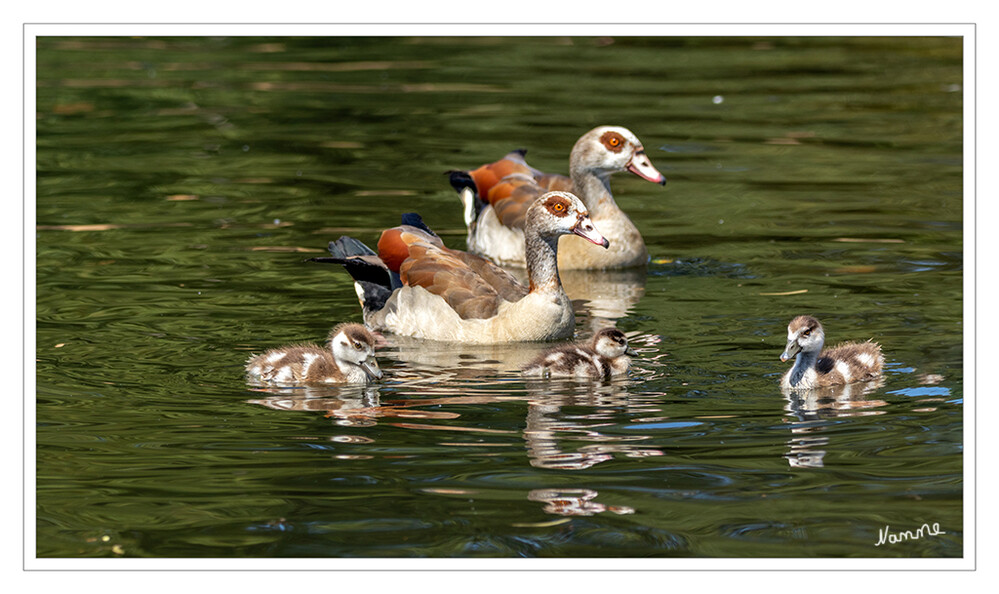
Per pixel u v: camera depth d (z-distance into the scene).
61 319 14.98
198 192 21.52
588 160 19.03
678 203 21.41
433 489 10.20
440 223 20.41
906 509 9.80
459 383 13.17
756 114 27.44
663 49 35.16
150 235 18.94
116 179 22.25
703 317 15.45
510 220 19.25
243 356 13.81
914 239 18.70
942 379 12.84
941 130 25.80
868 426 11.54
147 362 13.52
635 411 12.06
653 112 27.59
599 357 13.30
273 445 11.17
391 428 11.62
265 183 22.16
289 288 16.64
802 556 9.09
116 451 11.00
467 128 26.16
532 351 14.65
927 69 32.06
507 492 10.12
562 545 9.24
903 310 15.37
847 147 24.64
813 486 10.23
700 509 9.81
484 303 15.35
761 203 21.16
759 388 12.70
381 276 16.08
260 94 29.25
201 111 27.62
